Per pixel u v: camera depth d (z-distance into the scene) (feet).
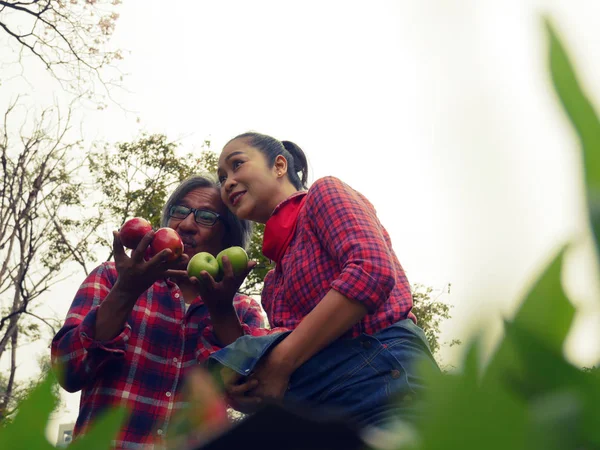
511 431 0.34
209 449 0.73
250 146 7.98
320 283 6.17
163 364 7.52
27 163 31.71
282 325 6.40
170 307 7.98
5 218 30.01
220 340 7.66
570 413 0.35
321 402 5.43
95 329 7.10
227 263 7.45
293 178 8.11
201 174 9.75
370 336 5.66
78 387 7.01
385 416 5.00
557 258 0.39
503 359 0.37
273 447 0.70
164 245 7.98
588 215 0.39
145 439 6.90
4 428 0.53
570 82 0.41
